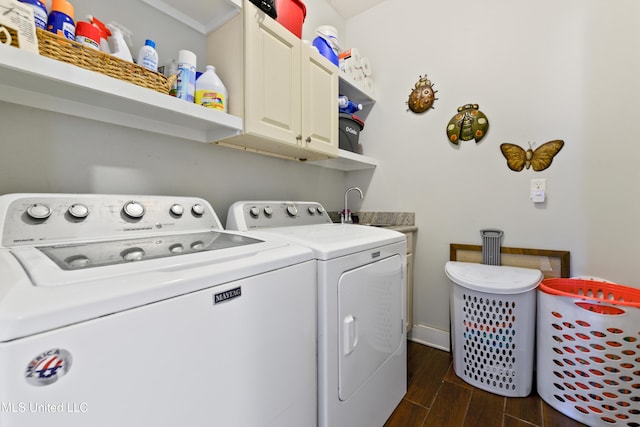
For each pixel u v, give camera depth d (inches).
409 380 63.8
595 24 58.2
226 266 25.7
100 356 17.6
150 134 47.9
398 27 86.1
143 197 39.8
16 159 35.5
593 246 59.3
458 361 64.4
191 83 44.8
